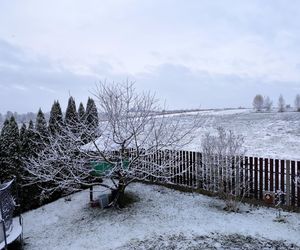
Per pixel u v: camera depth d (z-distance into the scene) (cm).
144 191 1042
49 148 988
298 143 1752
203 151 984
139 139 938
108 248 664
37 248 720
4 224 656
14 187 983
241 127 2612
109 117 910
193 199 935
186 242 654
